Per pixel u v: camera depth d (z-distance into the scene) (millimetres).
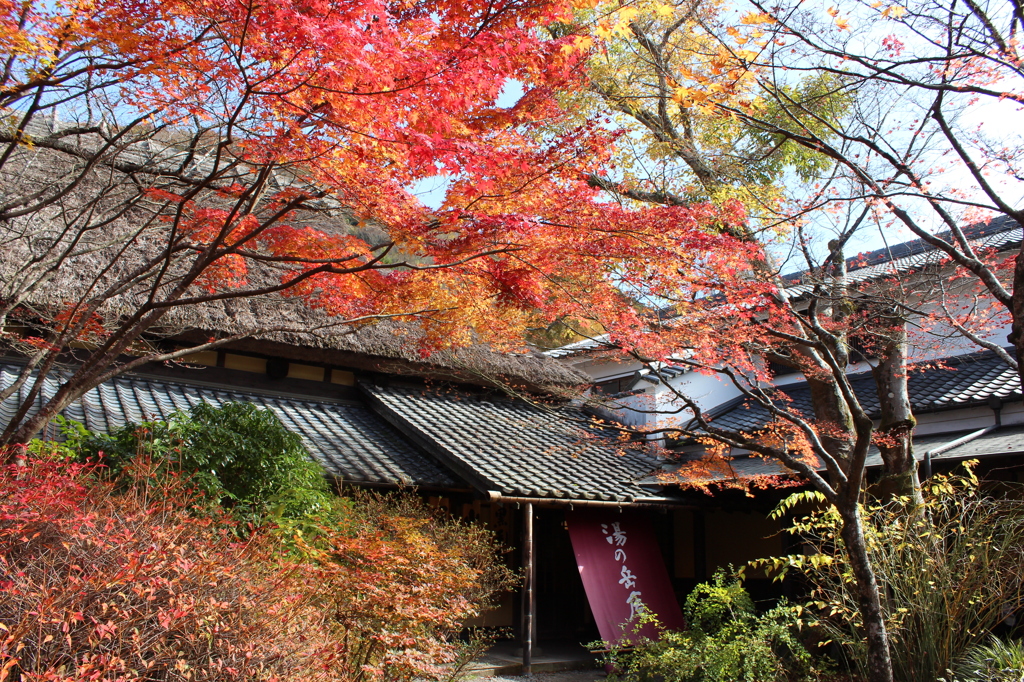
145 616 2887
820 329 5512
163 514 3656
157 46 3100
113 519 3330
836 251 6402
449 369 10016
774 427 7109
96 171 6391
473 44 3355
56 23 3146
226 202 5773
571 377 11164
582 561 8766
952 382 9219
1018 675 4746
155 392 8312
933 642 5539
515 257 3857
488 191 3617
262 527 4637
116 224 7203
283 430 6215
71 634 2719
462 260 3729
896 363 7086
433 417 9695
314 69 3000
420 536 5586
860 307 7117
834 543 6473
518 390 11039
